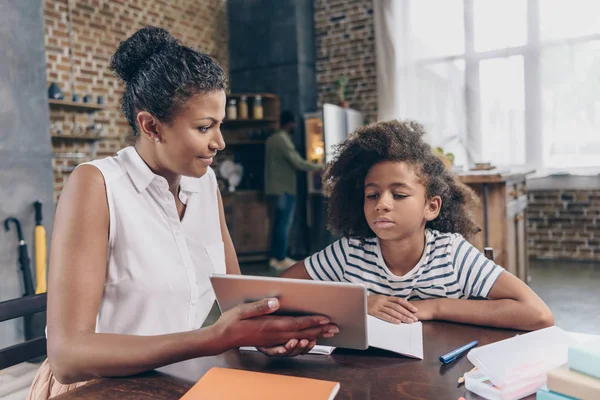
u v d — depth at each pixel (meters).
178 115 0.84
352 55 5.66
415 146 1.05
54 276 0.81
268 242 5.46
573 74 4.65
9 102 2.69
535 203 5.00
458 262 1.09
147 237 0.95
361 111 5.65
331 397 0.63
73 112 4.38
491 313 0.96
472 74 5.07
